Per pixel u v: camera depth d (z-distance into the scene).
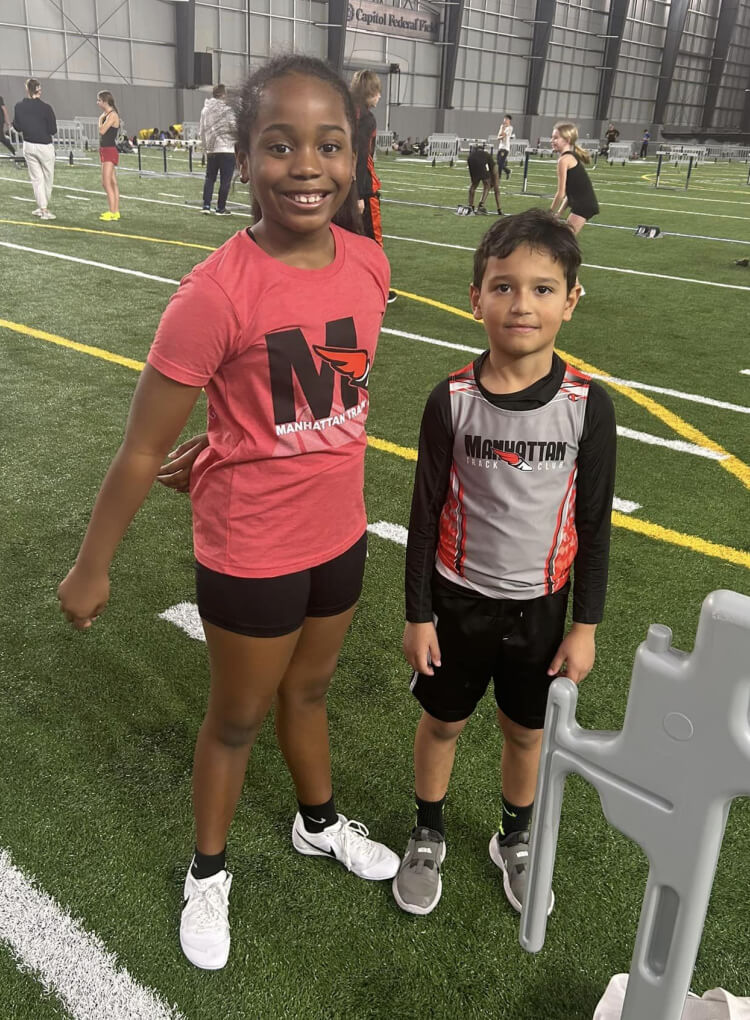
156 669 2.58
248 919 1.78
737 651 0.90
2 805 2.05
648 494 3.95
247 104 1.29
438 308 7.50
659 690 0.98
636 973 1.17
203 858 1.74
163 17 26.94
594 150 34.88
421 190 18.25
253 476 1.41
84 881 1.85
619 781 1.08
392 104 32.97
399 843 2.00
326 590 1.57
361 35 30.78
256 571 1.45
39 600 2.91
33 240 9.65
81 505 3.60
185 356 1.29
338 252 1.40
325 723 1.81
